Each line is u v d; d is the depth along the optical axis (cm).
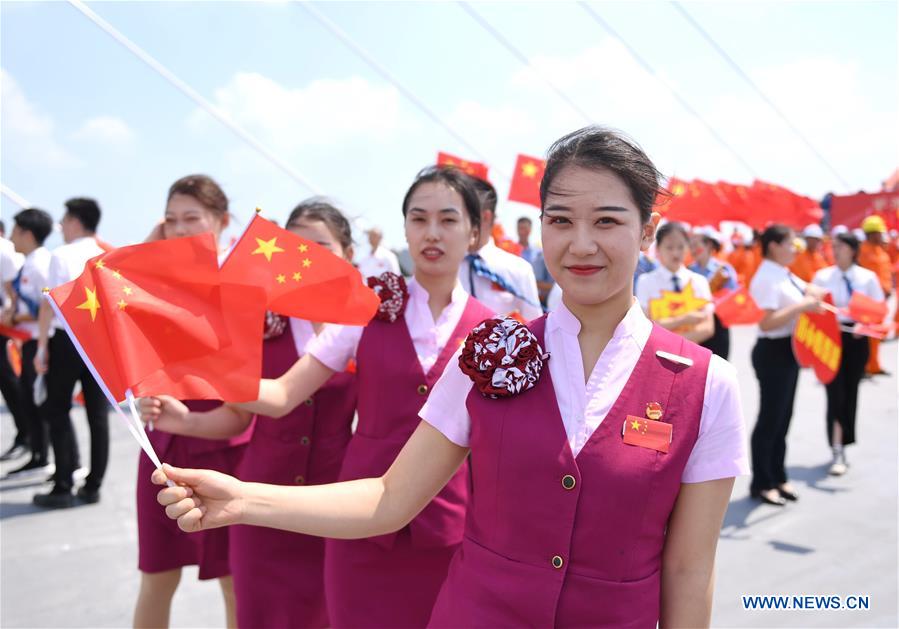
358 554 218
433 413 143
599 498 125
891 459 543
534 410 131
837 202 1153
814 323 455
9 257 542
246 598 244
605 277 125
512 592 129
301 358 236
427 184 231
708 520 129
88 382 470
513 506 130
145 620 262
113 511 458
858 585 341
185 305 164
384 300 227
